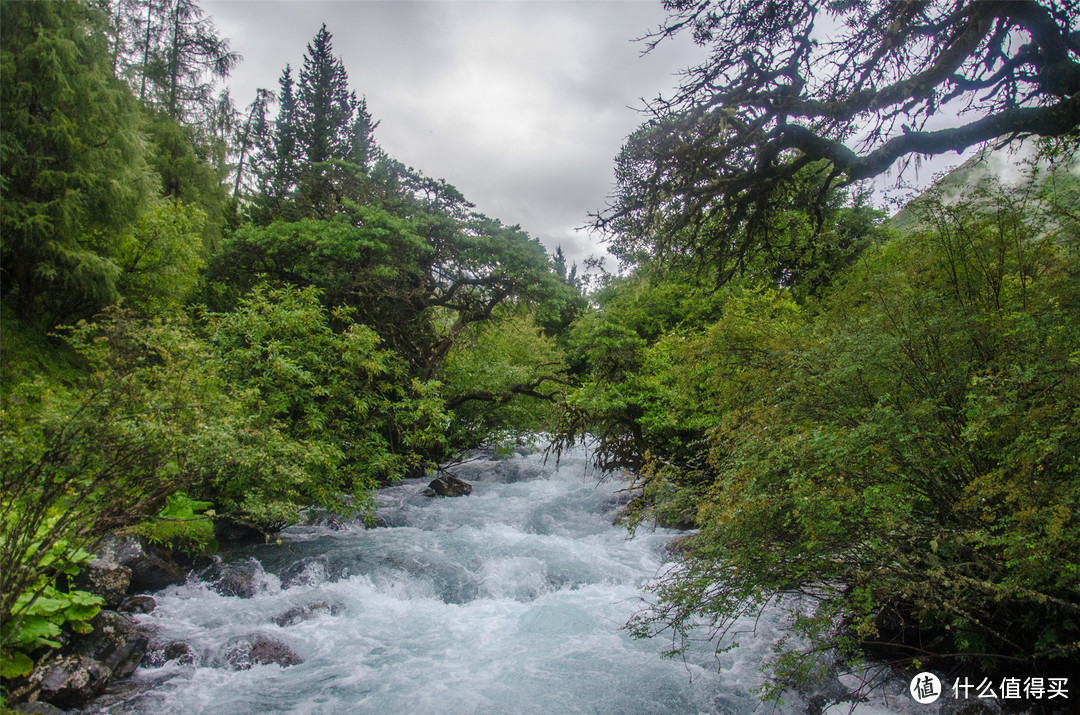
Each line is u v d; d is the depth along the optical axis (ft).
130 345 20.95
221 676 16.57
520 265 52.85
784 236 29.17
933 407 12.23
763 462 13.32
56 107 35.12
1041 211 15.83
